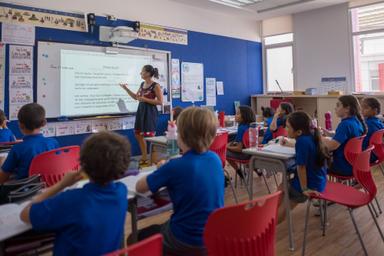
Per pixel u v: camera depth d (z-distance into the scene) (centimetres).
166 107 583
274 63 773
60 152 218
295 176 249
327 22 665
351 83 643
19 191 149
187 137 145
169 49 588
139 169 189
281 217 254
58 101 457
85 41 480
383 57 619
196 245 139
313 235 267
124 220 120
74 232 105
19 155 209
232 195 379
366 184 211
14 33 415
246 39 746
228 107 708
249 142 321
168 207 180
